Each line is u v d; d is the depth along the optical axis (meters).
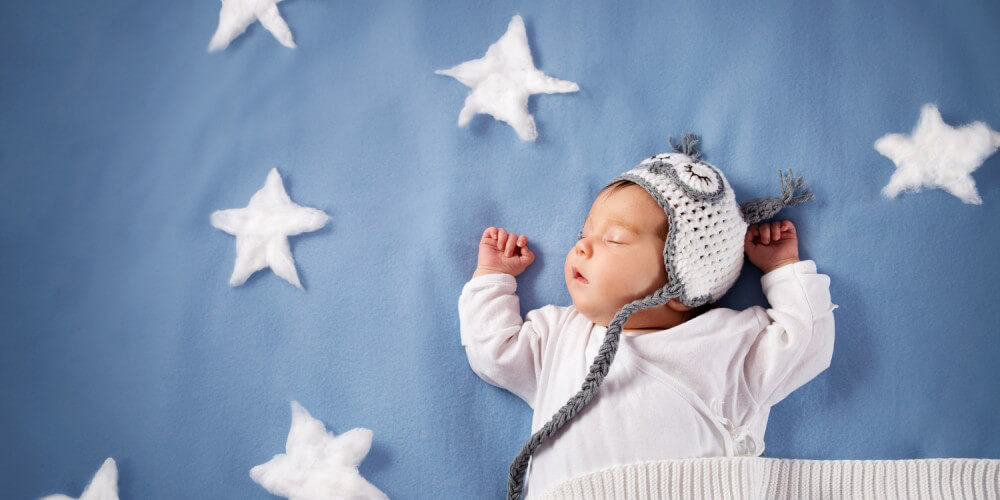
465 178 1.61
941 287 1.52
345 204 1.61
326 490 1.46
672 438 1.34
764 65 1.62
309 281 1.58
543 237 1.58
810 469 1.43
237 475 1.49
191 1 1.73
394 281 1.57
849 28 1.63
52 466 1.48
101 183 1.63
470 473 1.48
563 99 1.64
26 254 1.59
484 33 1.68
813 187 1.56
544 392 1.45
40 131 1.66
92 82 1.69
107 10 1.73
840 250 1.54
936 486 1.43
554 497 1.35
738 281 1.52
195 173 1.64
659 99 1.63
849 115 1.59
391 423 1.51
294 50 1.70
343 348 1.54
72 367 1.53
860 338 1.51
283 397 1.52
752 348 1.44
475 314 1.50
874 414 1.48
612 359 1.36
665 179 1.41
